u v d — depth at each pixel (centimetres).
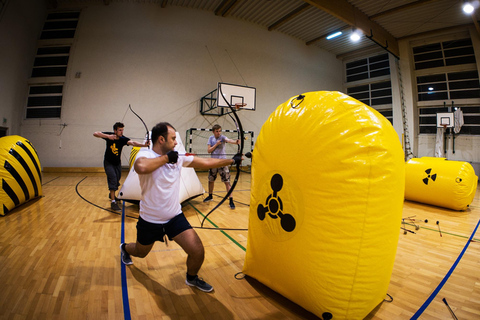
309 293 140
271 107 1113
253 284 189
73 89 864
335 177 131
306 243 139
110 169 390
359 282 132
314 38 1160
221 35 1019
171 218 170
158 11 937
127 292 175
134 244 196
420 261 243
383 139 133
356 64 1279
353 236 129
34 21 859
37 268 205
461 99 1012
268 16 1018
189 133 973
